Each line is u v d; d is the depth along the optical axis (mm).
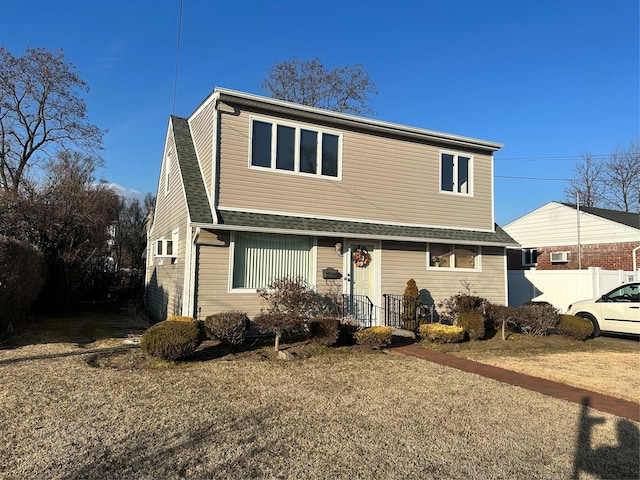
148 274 17172
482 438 4633
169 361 7711
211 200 10203
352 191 12078
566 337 11883
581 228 20875
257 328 9688
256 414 5199
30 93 20984
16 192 16375
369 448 4305
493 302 14180
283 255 11055
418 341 10898
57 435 4453
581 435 4777
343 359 8477
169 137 13891
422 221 13141
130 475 3658
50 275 15172
